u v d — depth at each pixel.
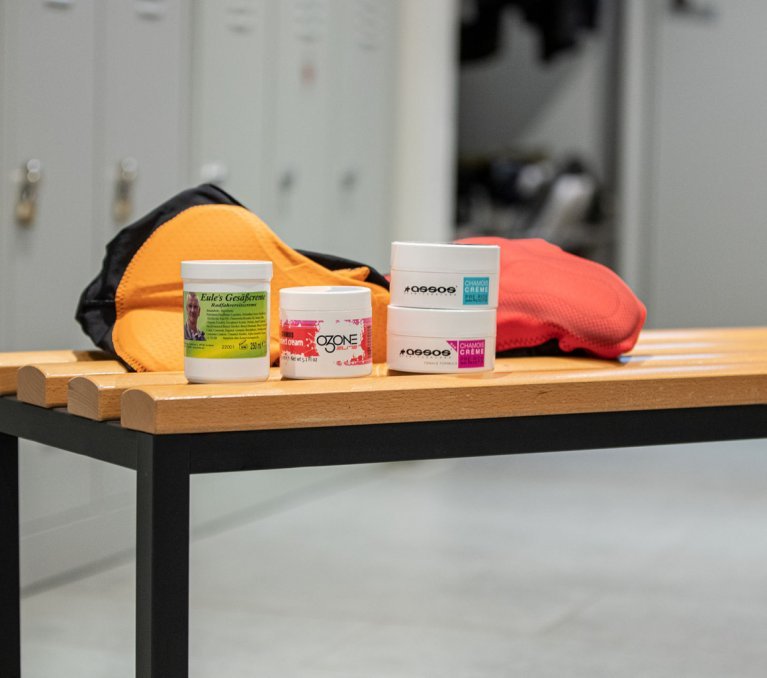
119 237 1.70
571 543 3.03
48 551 2.65
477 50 5.72
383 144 3.85
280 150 3.32
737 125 5.23
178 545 1.25
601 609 2.49
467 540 3.05
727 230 5.30
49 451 2.64
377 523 3.24
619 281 1.76
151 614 1.24
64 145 2.62
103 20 2.70
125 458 1.29
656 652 2.24
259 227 1.65
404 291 1.48
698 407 1.53
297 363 1.41
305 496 3.58
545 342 1.72
